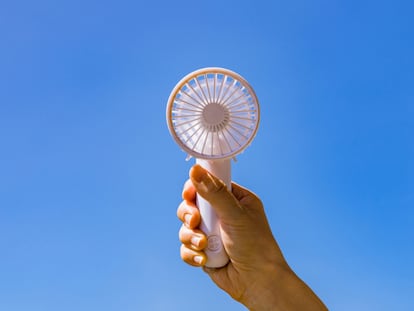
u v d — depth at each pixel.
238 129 0.69
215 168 0.71
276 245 0.75
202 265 0.74
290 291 0.75
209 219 0.73
